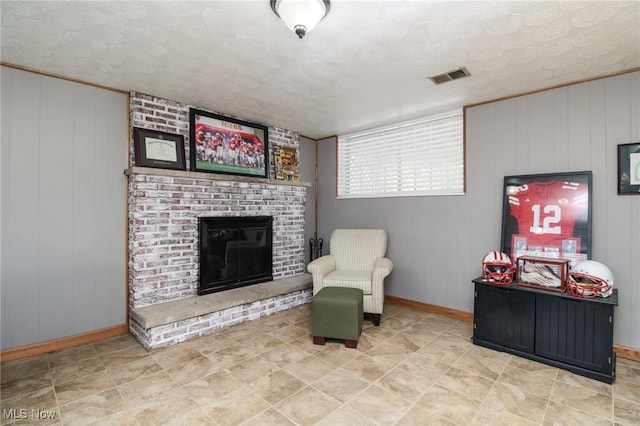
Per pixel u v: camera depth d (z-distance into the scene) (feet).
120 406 6.14
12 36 6.67
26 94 8.30
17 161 8.21
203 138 11.28
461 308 11.27
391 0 5.42
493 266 9.03
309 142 15.94
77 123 9.08
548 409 6.08
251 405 6.17
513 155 10.12
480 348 8.78
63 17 5.98
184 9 5.74
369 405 6.18
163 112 10.40
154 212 9.87
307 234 15.81
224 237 11.58
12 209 8.16
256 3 5.55
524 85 9.32
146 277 9.71
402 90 9.67
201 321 9.59
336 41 6.83
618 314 8.39
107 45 7.06
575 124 9.03
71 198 9.00
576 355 7.45
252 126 12.88
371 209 14.01
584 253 8.71
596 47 7.07
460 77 8.75
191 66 8.09
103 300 9.52
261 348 8.73
